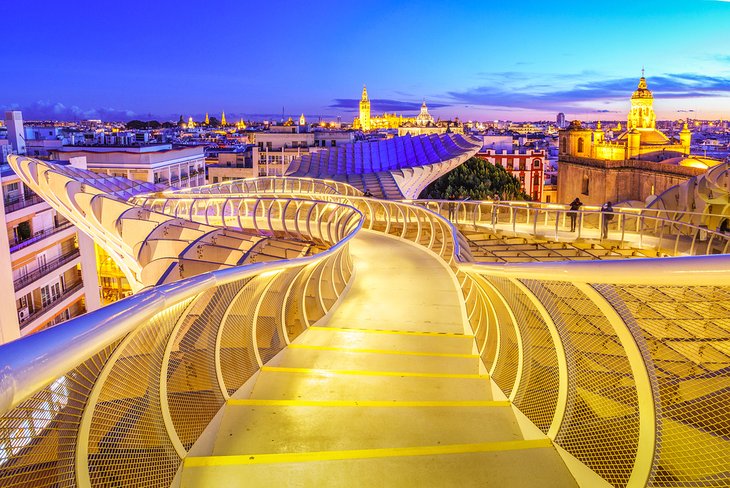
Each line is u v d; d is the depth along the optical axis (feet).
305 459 12.42
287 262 21.66
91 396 8.30
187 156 229.45
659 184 203.31
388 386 20.04
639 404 9.78
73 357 6.23
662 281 7.73
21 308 103.45
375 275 52.19
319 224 79.41
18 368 5.36
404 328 34.76
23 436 6.88
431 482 11.89
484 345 25.31
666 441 9.66
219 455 13.56
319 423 15.43
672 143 277.23
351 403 16.37
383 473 12.14
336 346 28.63
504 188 219.41
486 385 20.27
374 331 30.73
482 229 87.25
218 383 16.28
